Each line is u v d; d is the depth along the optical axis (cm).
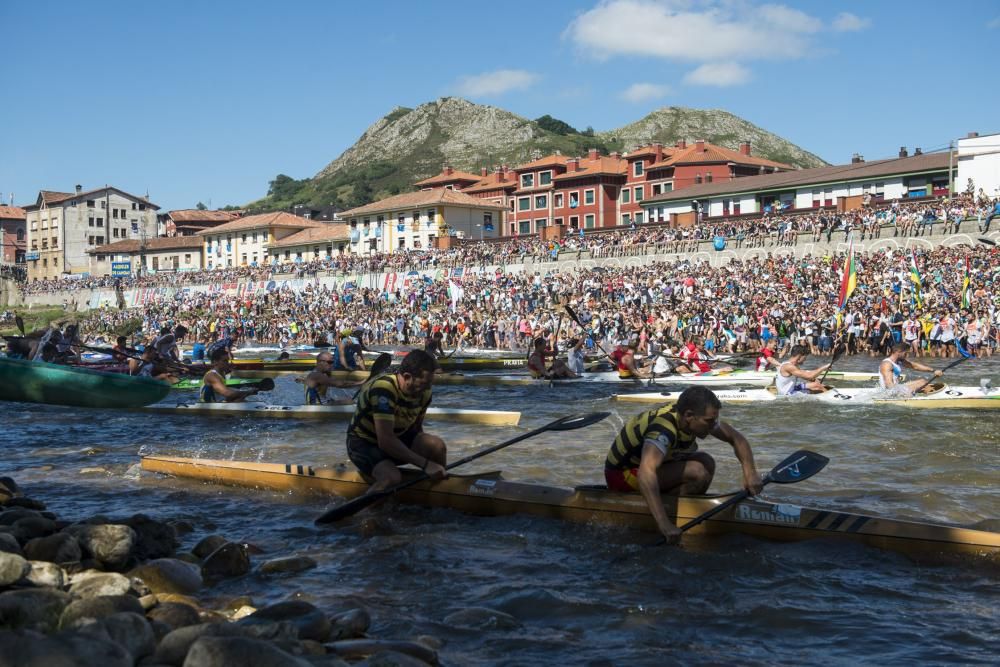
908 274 3706
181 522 730
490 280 5741
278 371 2659
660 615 512
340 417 1442
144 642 400
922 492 833
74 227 12262
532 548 656
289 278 7644
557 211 9306
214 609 523
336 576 596
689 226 5638
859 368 2628
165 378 2080
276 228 10681
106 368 2152
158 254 11600
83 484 934
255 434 1331
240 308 6725
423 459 755
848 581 569
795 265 4325
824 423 1342
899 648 459
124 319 7388
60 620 437
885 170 6012
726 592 550
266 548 674
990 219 4097
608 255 5700
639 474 639
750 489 655
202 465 933
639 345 3111
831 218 4753
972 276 3488
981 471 940
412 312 5425
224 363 1648
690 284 4409
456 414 1478
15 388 1753
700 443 1184
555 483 923
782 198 6600
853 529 636
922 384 1570
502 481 770
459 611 512
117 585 509
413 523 741
